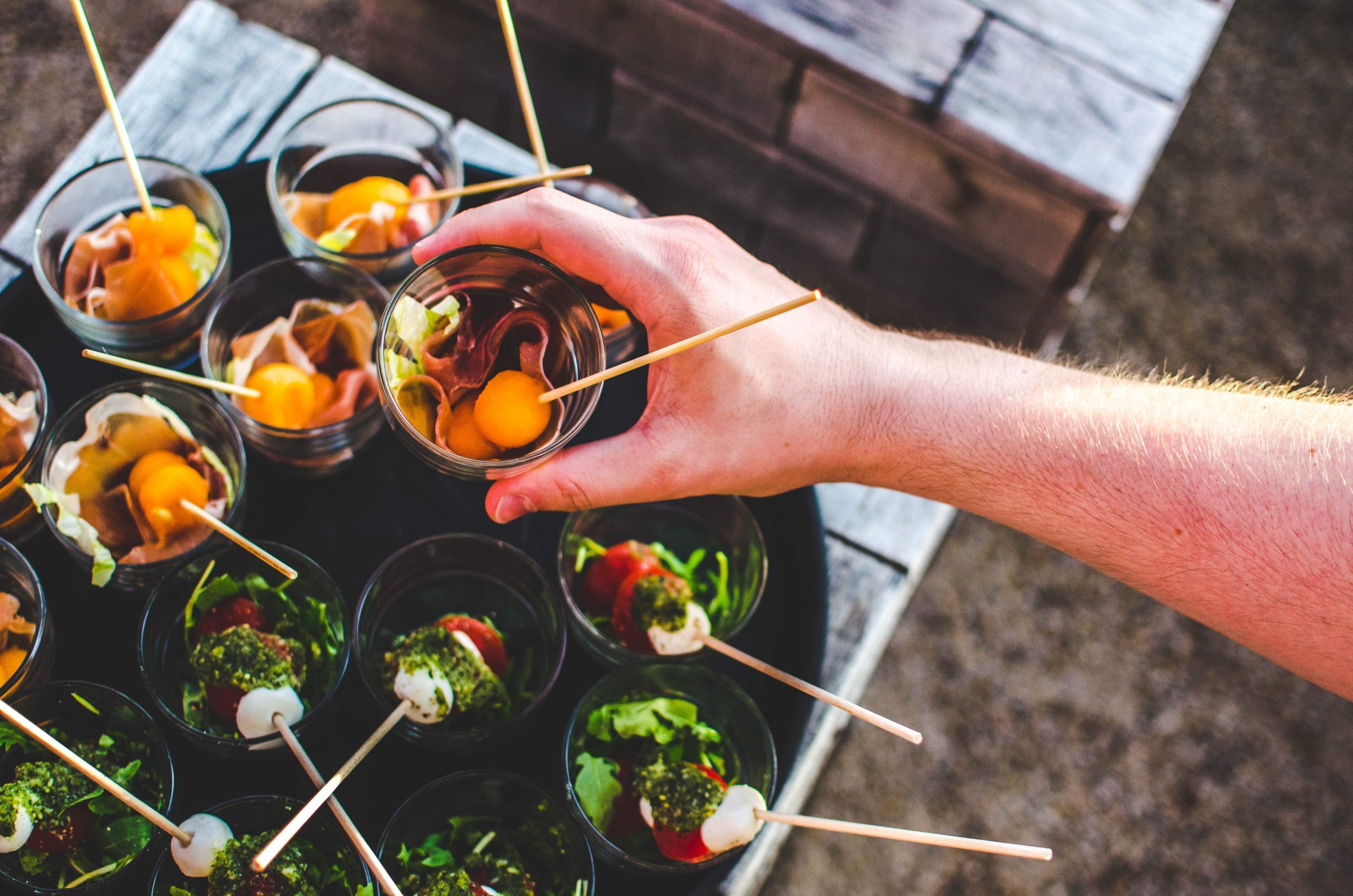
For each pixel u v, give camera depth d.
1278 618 0.61
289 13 1.23
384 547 0.68
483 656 0.64
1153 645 1.12
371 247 0.71
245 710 0.61
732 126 0.92
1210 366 1.21
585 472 0.63
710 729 0.65
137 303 0.67
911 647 1.09
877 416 0.65
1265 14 1.37
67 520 0.62
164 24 1.21
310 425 0.67
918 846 1.03
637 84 0.92
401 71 1.01
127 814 0.61
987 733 1.07
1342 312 1.25
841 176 0.92
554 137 1.00
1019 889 1.02
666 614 0.65
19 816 0.59
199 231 0.70
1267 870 1.05
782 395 0.64
